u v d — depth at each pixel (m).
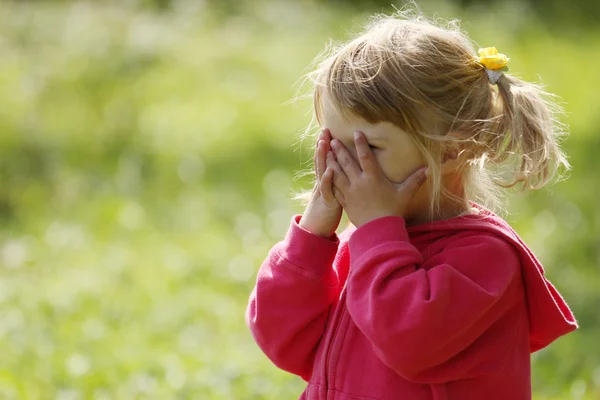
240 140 19.77
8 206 16.09
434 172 4.82
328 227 5.05
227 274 13.09
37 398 8.97
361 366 4.90
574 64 26.36
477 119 4.91
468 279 4.63
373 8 31.77
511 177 5.29
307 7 30.53
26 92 20.27
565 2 32.97
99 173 17.44
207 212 15.84
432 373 4.68
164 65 23.28
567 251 13.61
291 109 21.67
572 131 20.23
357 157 4.89
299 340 5.11
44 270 13.35
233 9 28.91
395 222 4.75
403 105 4.73
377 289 4.60
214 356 10.06
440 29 5.10
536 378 9.30
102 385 9.33
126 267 13.32
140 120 20.05
